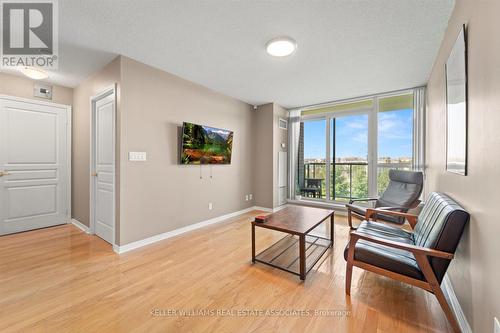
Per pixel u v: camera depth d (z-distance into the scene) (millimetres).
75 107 3607
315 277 2039
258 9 1785
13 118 3111
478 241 1244
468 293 1383
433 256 1444
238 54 2518
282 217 2555
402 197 3047
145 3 1723
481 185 1207
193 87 3395
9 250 2588
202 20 1926
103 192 2924
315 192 4922
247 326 1439
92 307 1607
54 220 3523
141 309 1596
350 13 1824
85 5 1742
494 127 1056
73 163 3695
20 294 1751
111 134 2723
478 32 1247
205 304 1656
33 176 3311
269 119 4629
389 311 1582
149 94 2809
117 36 2168
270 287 1878
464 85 1465
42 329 1396
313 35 2133
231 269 2180
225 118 4020
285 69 2912
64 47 2365
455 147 1691
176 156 3164
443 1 1686
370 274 2088
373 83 3398
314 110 4824
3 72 2994
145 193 2773
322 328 1421
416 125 3525
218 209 3912
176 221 3164
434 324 1458
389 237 2037
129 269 2162
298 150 5031
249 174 4695
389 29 2031
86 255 2465
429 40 2207
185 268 2193
